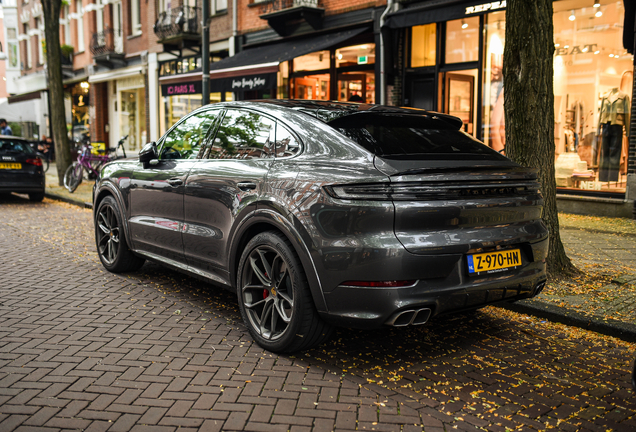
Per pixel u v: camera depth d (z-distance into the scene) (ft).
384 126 11.49
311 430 8.36
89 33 84.79
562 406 9.33
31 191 37.86
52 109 47.39
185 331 12.66
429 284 9.73
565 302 14.44
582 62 31.58
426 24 35.65
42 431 8.11
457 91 36.68
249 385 9.87
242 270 11.96
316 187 10.27
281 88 49.57
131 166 16.90
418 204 9.60
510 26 16.58
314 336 10.80
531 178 11.39
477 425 8.63
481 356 11.48
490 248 10.43
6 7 119.24
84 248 22.38
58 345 11.59
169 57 65.62
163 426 8.36
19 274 17.84
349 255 9.67
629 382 10.34
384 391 9.75
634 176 28.50
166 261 15.29
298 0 43.57
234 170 12.53
